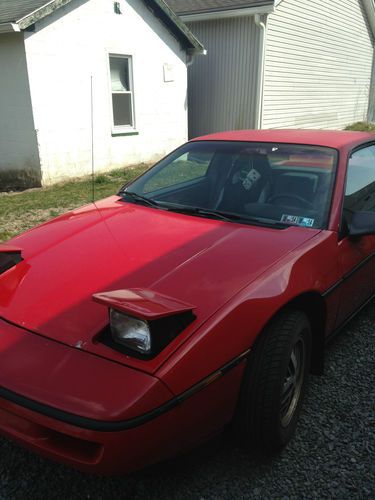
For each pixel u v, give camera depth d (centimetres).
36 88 835
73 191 838
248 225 280
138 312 175
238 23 1211
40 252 261
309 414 262
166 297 195
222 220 290
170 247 252
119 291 195
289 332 220
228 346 195
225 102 1298
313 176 300
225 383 195
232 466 226
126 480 218
